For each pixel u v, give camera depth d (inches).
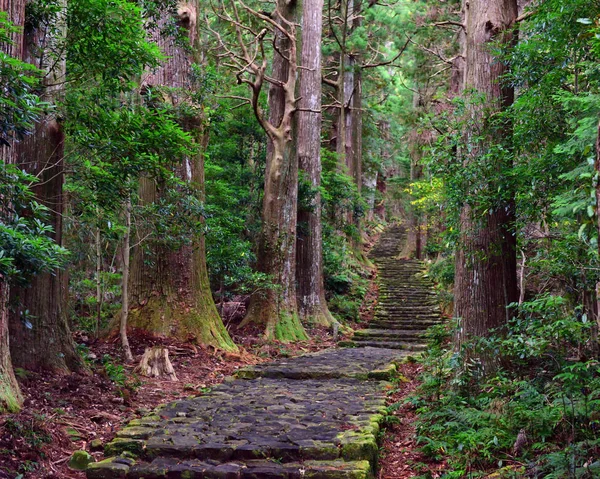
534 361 241.1
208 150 588.4
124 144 245.8
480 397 237.5
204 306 411.5
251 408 253.8
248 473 176.7
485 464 188.9
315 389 307.1
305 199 600.1
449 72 893.8
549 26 226.7
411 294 745.0
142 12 302.8
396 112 1072.2
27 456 181.6
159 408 253.1
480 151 260.5
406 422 258.5
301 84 639.8
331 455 189.3
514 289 268.1
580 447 167.5
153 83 391.5
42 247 154.0
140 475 177.6
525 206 244.8
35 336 257.0
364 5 900.6
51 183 264.5
